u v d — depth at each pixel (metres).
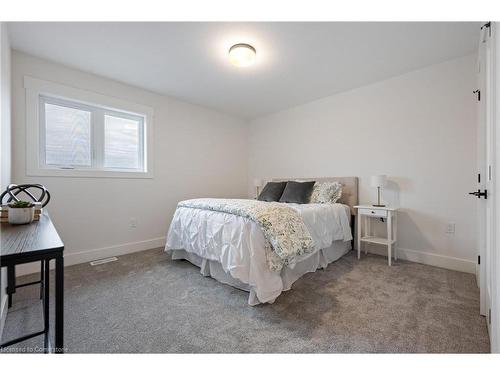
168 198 3.55
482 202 1.58
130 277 2.28
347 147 3.36
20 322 1.52
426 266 2.59
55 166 2.64
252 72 2.77
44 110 2.56
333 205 2.84
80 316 1.60
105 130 3.02
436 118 2.61
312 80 2.99
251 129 4.76
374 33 2.04
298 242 1.85
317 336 1.39
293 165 4.05
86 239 2.77
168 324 1.51
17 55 2.30
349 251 3.17
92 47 2.24
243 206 2.00
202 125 4.01
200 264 2.50
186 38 2.10
